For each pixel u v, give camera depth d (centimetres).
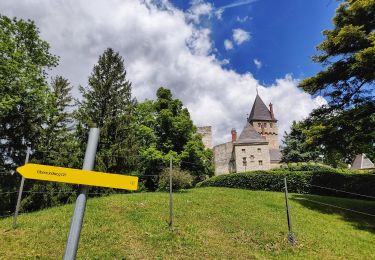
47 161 2164
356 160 4519
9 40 2109
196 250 988
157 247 980
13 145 2173
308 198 2127
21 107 2178
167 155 2334
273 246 1108
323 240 1238
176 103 2652
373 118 1750
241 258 969
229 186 2862
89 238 984
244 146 5550
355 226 1530
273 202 1934
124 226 1138
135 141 2314
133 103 2406
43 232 1001
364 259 1091
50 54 2477
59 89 2691
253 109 7925
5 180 1961
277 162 6275
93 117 2298
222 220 1359
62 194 2038
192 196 1892
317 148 1931
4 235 941
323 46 1836
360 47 1772
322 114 1952
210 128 5569
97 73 2412
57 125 2478
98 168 2077
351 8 1712
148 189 2547
